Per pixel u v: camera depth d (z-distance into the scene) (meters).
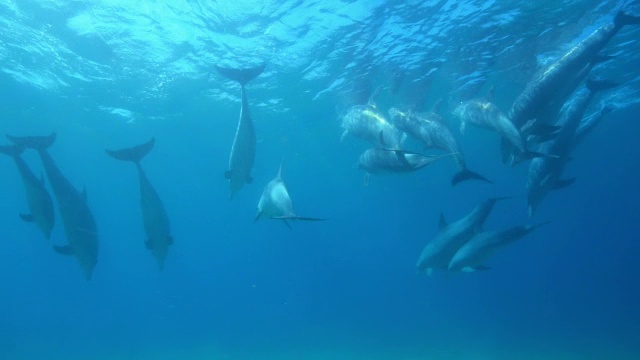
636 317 33.09
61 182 6.73
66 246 6.93
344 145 37.34
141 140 30.09
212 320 53.25
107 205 67.56
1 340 42.41
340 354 24.64
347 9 13.30
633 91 26.20
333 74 19.05
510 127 9.54
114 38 15.09
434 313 45.72
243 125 7.07
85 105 22.42
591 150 50.12
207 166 42.16
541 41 16.22
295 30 14.66
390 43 16.05
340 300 68.38
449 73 19.36
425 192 88.19
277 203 7.11
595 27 15.21
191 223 107.44
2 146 6.51
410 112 13.38
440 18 14.20
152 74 18.55
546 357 20.19
